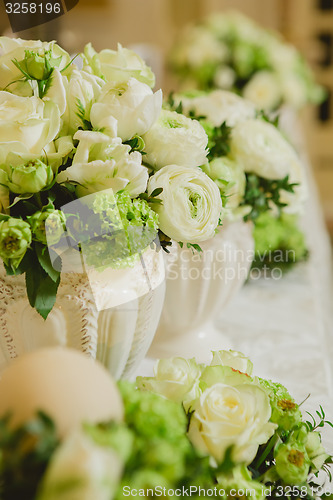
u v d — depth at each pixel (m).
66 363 0.48
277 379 1.02
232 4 4.45
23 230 0.59
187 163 0.74
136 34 4.54
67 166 0.66
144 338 0.75
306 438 0.62
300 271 1.53
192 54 2.49
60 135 0.67
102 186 0.63
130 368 0.78
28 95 0.66
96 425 0.44
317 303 1.36
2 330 0.68
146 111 0.66
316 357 1.11
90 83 0.68
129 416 0.50
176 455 0.46
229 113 1.04
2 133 0.61
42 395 0.45
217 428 0.54
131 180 0.64
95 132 0.62
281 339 1.18
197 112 1.02
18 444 0.43
